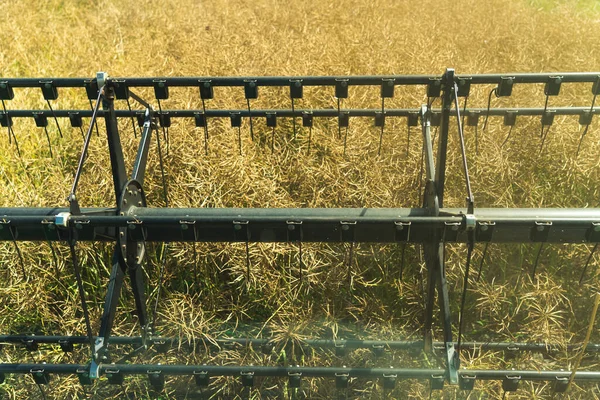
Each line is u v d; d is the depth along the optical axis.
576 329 4.25
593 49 7.32
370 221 2.96
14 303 4.50
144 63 7.14
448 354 3.24
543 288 4.16
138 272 3.80
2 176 5.54
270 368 3.28
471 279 4.38
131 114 4.45
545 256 4.51
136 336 4.06
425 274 4.36
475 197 4.84
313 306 4.35
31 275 4.50
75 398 3.95
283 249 4.37
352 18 8.59
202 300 4.47
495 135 5.25
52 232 3.05
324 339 4.00
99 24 9.09
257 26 8.09
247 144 5.35
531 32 7.95
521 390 3.76
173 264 4.59
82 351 4.22
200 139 5.31
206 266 4.46
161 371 3.26
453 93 3.57
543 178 4.98
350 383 3.93
